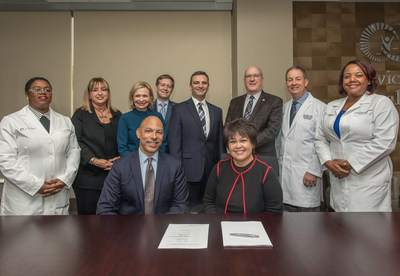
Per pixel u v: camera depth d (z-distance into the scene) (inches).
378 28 148.4
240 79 132.6
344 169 78.0
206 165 99.4
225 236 42.2
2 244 40.5
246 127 61.0
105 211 63.4
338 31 148.4
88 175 93.4
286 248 38.4
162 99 120.1
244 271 32.4
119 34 149.5
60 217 52.6
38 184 76.2
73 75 150.0
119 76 150.2
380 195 76.2
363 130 76.0
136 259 35.6
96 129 94.7
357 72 77.1
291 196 98.3
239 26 132.1
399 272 31.9
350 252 37.0
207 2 146.9
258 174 60.9
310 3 147.8
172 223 48.8
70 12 148.9
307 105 98.0
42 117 83.4
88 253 37.4
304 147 96.1
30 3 145.9
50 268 33.6
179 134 99.6
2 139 77.5
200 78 101.3
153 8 147.3
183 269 33.0
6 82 149.6
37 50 149.0
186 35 150.1
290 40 131.6
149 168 67.4
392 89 149.9
